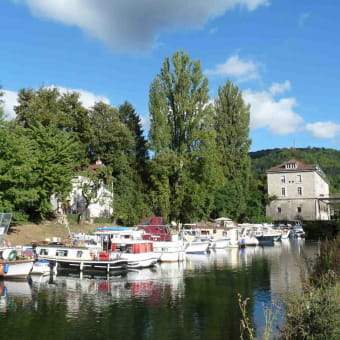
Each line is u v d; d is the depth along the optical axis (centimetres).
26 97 6256
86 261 3384
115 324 1886
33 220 4872
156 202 6119
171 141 6325
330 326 1147
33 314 2044
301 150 19600
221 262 4200
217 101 8244
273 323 1791
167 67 6406
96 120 6981
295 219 9956
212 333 1750
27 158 4197
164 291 2612
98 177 5612
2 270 2895
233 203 7819
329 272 1519
